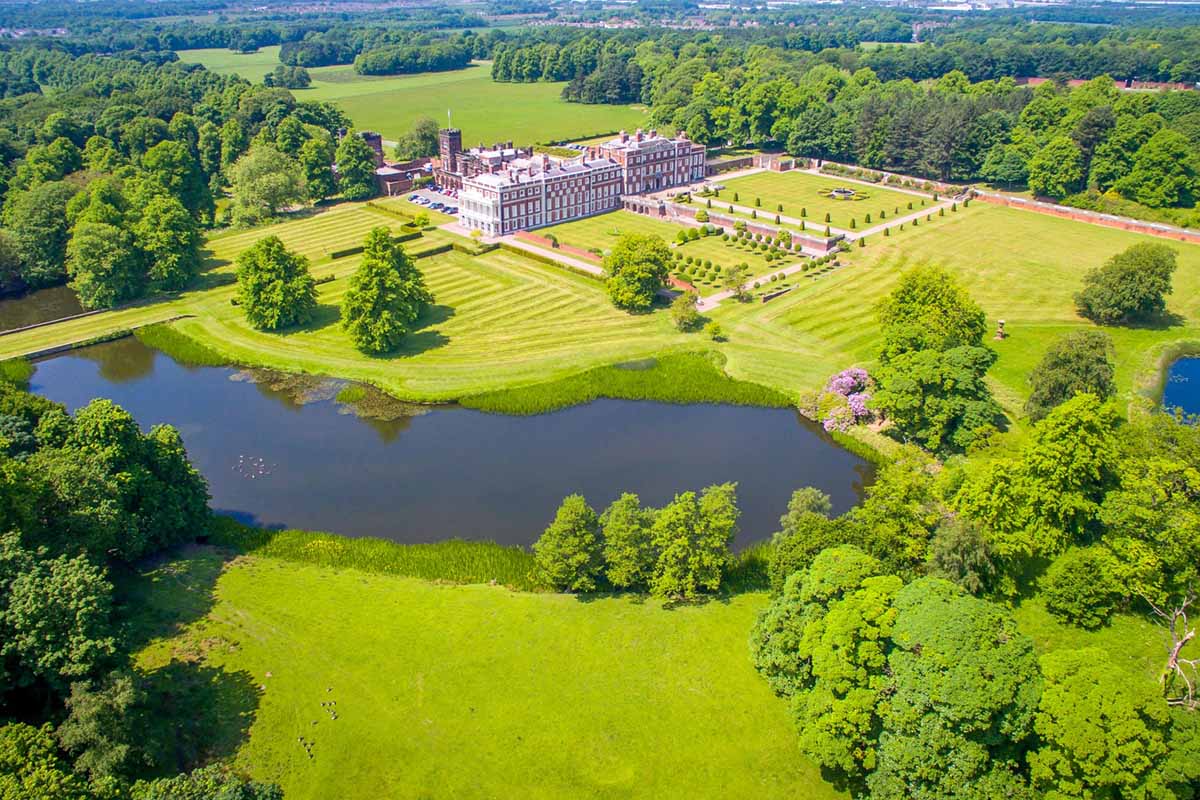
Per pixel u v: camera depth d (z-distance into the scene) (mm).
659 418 129875
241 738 70750
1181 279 175125
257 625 83312
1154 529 82562
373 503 108875
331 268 187000
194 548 96875
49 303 174875
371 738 71125
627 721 72375
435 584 91438
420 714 73438
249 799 60938
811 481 113438
